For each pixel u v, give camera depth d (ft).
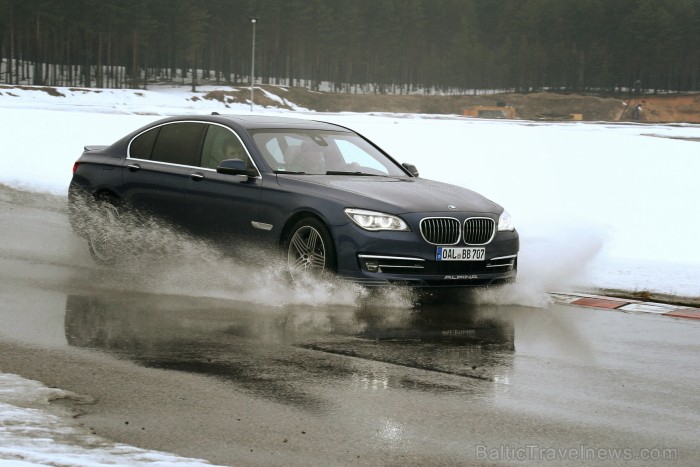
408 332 83.61
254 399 60.75
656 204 211.61
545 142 404.36
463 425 56.39
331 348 76.07
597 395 64.39
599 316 95.35
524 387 65.92
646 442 53.98
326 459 49.57
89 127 357.61
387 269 94.27
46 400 58.65
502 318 92.48
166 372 66.95
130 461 46.11
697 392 65.98
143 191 112.16
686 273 122.01
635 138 462.60
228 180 104.42
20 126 340.39
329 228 95.04
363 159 110.93
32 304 90.17
